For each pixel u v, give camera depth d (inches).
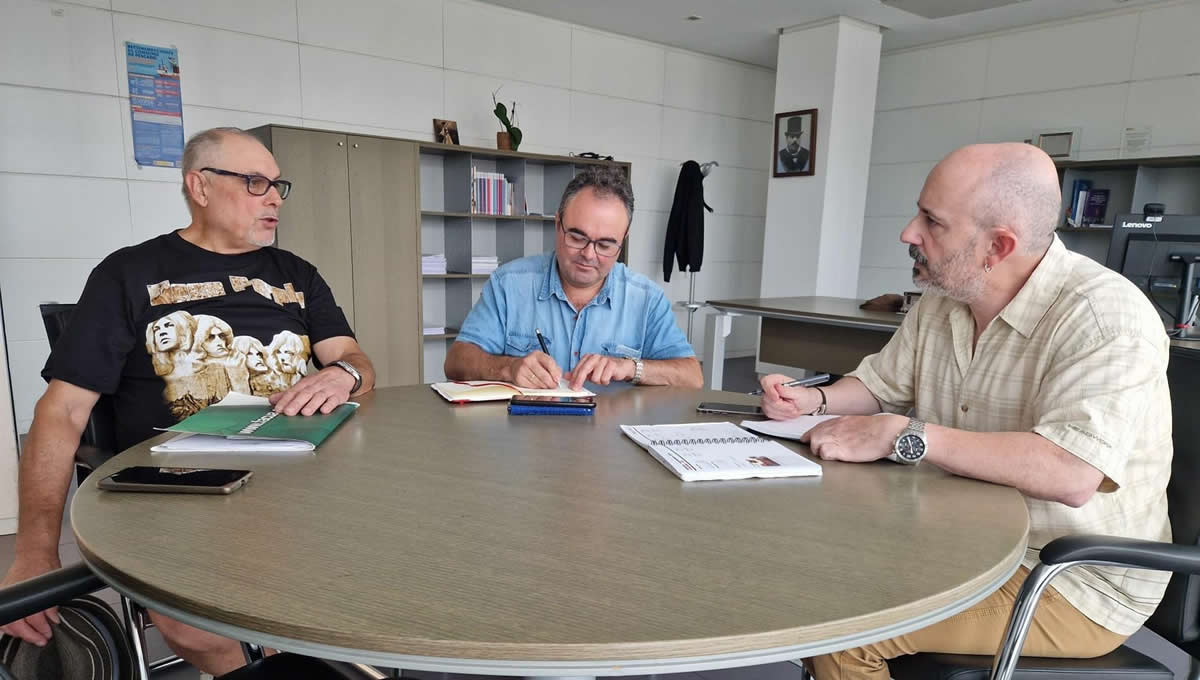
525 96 204.8
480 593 24.1
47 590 29.6
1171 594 41.2
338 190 157.9
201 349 60.1
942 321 52.7
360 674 36.9
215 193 61.6
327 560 26.6
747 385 221.5
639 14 201.5
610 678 32.2
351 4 171.3
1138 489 42.1
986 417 48.6
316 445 42.1
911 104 239.0
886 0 177.6
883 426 42.0
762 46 233.8
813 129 208.4
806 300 158.7
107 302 56.1
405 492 34.7
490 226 201.5
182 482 34.2
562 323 73.4
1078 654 41.2
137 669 37.3
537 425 49.1
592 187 65.0
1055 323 44.1
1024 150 44.9
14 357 139.6
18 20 132.7
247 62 158.6
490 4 193.6
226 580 24.7
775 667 70.3
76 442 52.2
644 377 64.4
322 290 70.7
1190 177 183.3
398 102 181.8
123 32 143.1
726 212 262.8
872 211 254.2
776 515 32.9
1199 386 42.4
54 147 139.0
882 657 42.0
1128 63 192.1
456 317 192.7
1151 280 111.7
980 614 40.3
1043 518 43.7
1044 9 193.6
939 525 32.2
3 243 136.6
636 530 30.5
